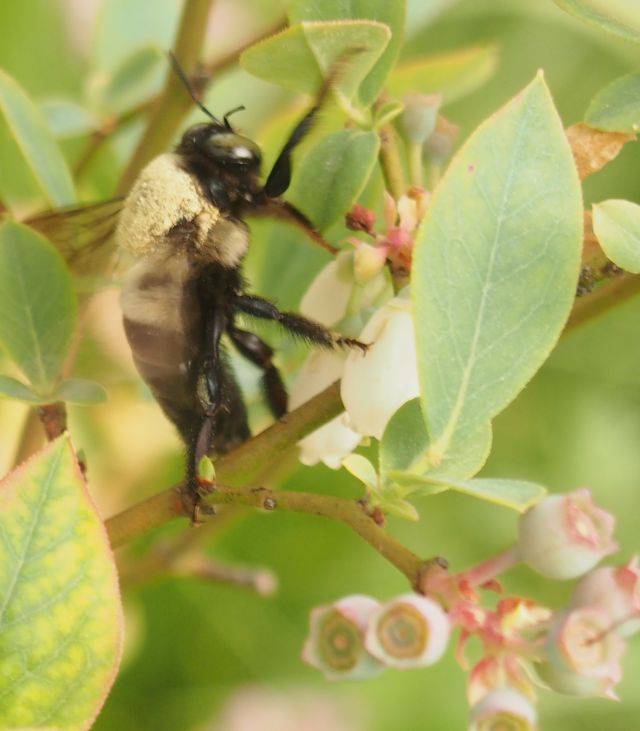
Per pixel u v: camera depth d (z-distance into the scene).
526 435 0.30
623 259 0.19
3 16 0.26
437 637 0.18
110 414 0.25
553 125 0.18
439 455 0.18
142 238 0.21
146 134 0.23
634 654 0.27
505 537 0.28
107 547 0.18
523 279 0.18
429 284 0.18
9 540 0.18
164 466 0.26
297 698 0.27
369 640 0.18
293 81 0.20
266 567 0.28
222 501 0.19
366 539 0.19
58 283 0.20
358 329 0.20
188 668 0.27
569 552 0.18
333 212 0.20
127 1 0.25
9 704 0.18
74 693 0.18
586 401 0.30
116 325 0.22
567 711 0.27
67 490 0.18
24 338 0.20
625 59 0.30
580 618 0.18
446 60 0.23
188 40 0.23
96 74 0.25
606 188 0.29
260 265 0.23
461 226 0.18
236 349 0.22
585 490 0.19
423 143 0.20
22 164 0.24
